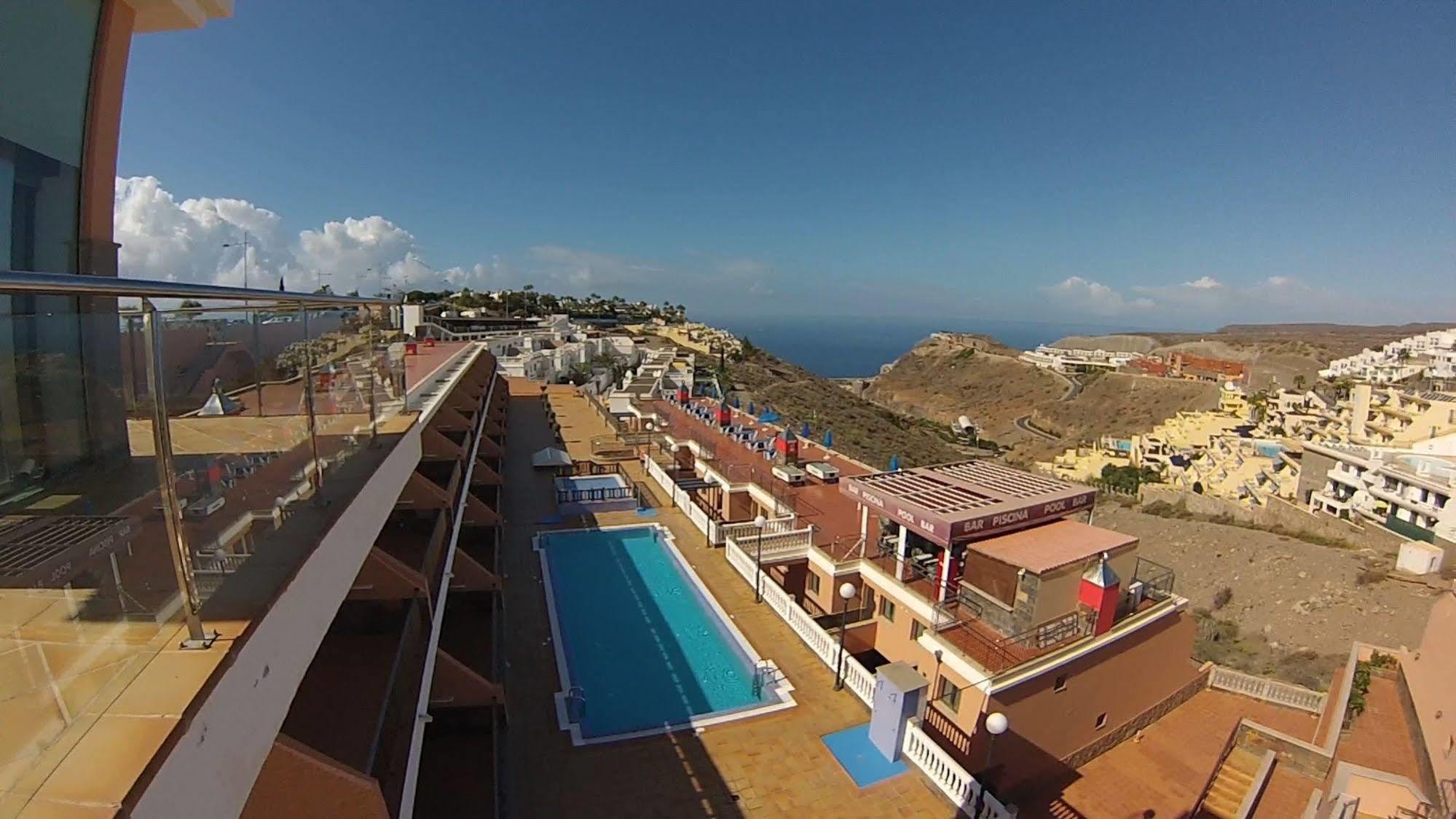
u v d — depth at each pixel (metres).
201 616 3.90
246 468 4.81
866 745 12.35
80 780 2.66
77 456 3.32
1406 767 15.35
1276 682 19.28
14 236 6.77
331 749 6.54
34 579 3.03
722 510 25.88
